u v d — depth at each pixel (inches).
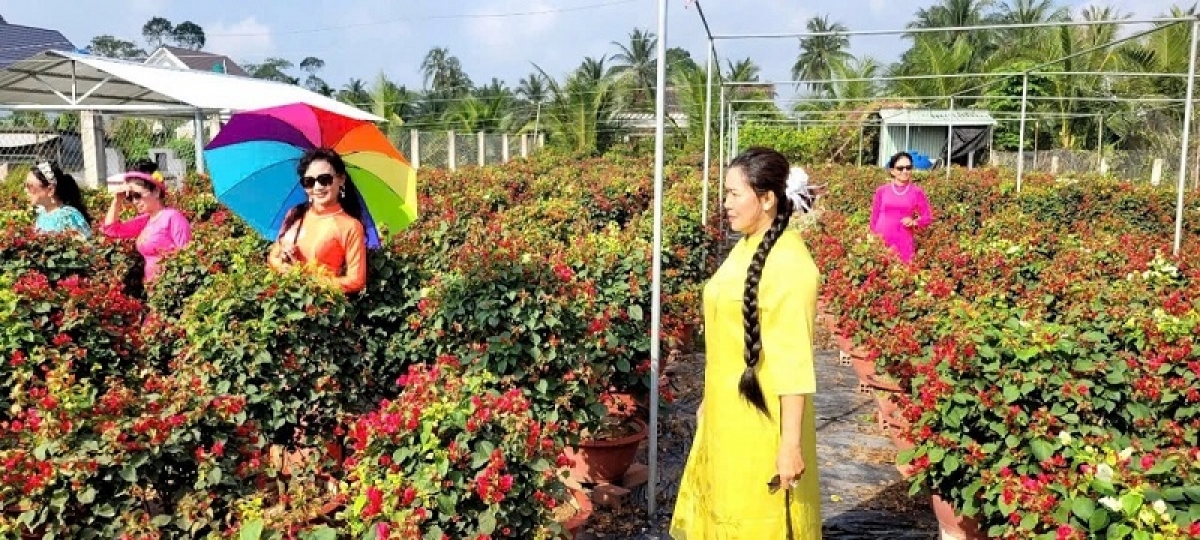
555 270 181.9
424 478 112.7
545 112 1387.8
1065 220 558.9
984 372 141.6
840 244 332.5
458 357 169.6
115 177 250.7
